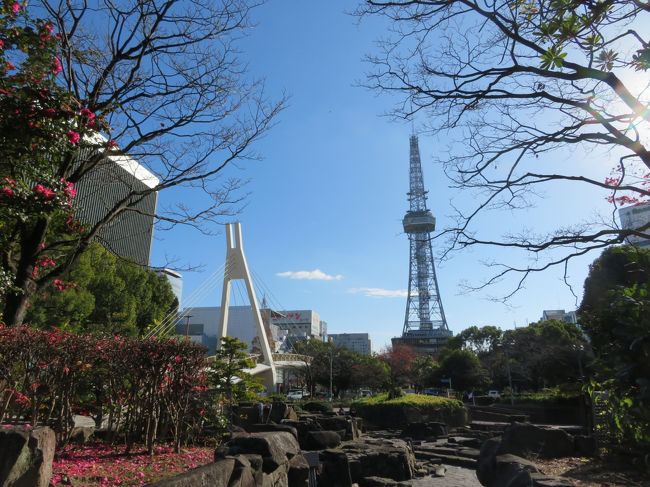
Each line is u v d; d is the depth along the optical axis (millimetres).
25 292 9672
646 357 5844
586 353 34781
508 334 54719
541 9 5844
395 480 12727
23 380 10352
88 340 11266
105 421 16266
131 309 35062
